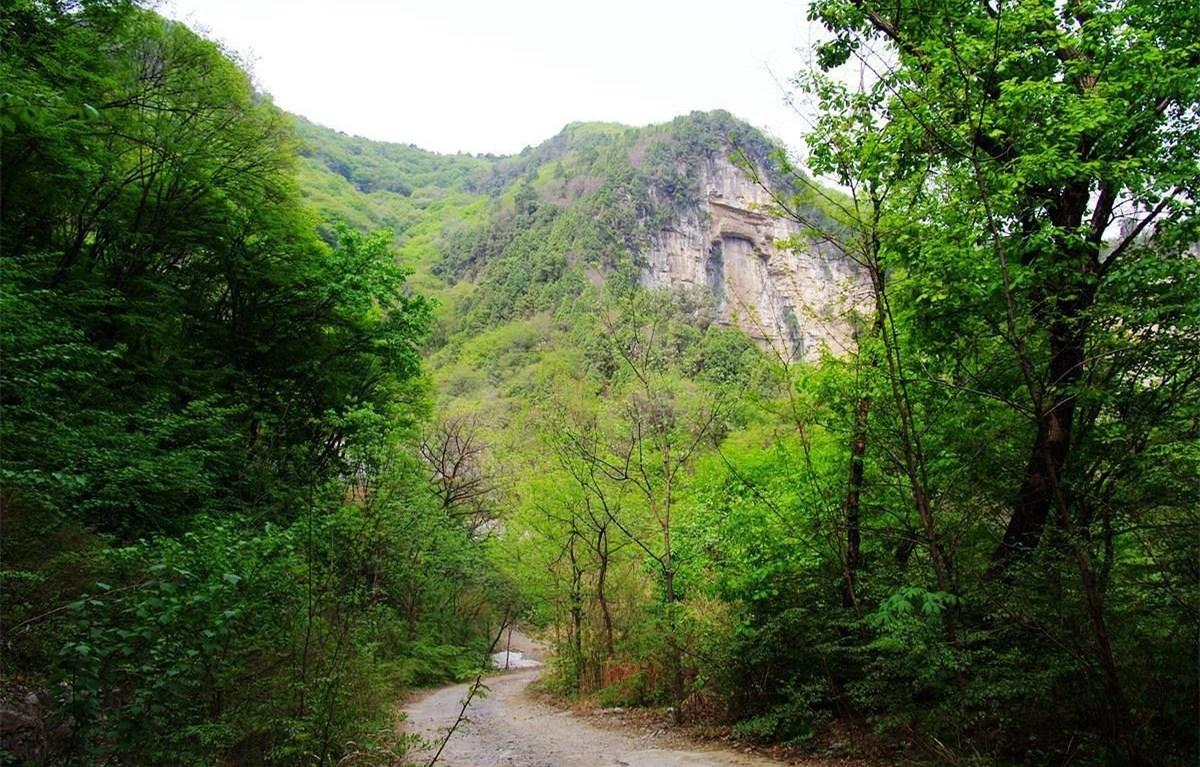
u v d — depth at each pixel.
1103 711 6.38
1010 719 6.89
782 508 11.13
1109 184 8.33
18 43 11.68
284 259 19.00
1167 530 6.64
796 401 10.18
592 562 19.08
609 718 13.65
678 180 144.88
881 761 8.05
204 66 16.11
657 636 13.16
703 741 10.52
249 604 6.03
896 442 8.95
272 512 10.78
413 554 13.52
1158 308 7.10
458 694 21.14
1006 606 6.70
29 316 8.59
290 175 18.88
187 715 5.66
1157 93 7.86
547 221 134.50
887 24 9.48
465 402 49.00
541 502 19.83
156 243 16.30
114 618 5.14
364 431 11.58
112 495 9.26
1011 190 7.92
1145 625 6.69
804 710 9.42
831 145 8.08
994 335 8.60
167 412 12.13
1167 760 5.95
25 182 12.33
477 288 115.88
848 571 9.47
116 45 14.53
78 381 10.06
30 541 6.46
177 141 15.57
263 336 18.84
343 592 7.97
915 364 8.62
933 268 8.25
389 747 8.18
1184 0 7.98
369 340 20.88
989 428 8.84
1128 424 7.51
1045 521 8.16
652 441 14.26
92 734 4.86
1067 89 8.27
